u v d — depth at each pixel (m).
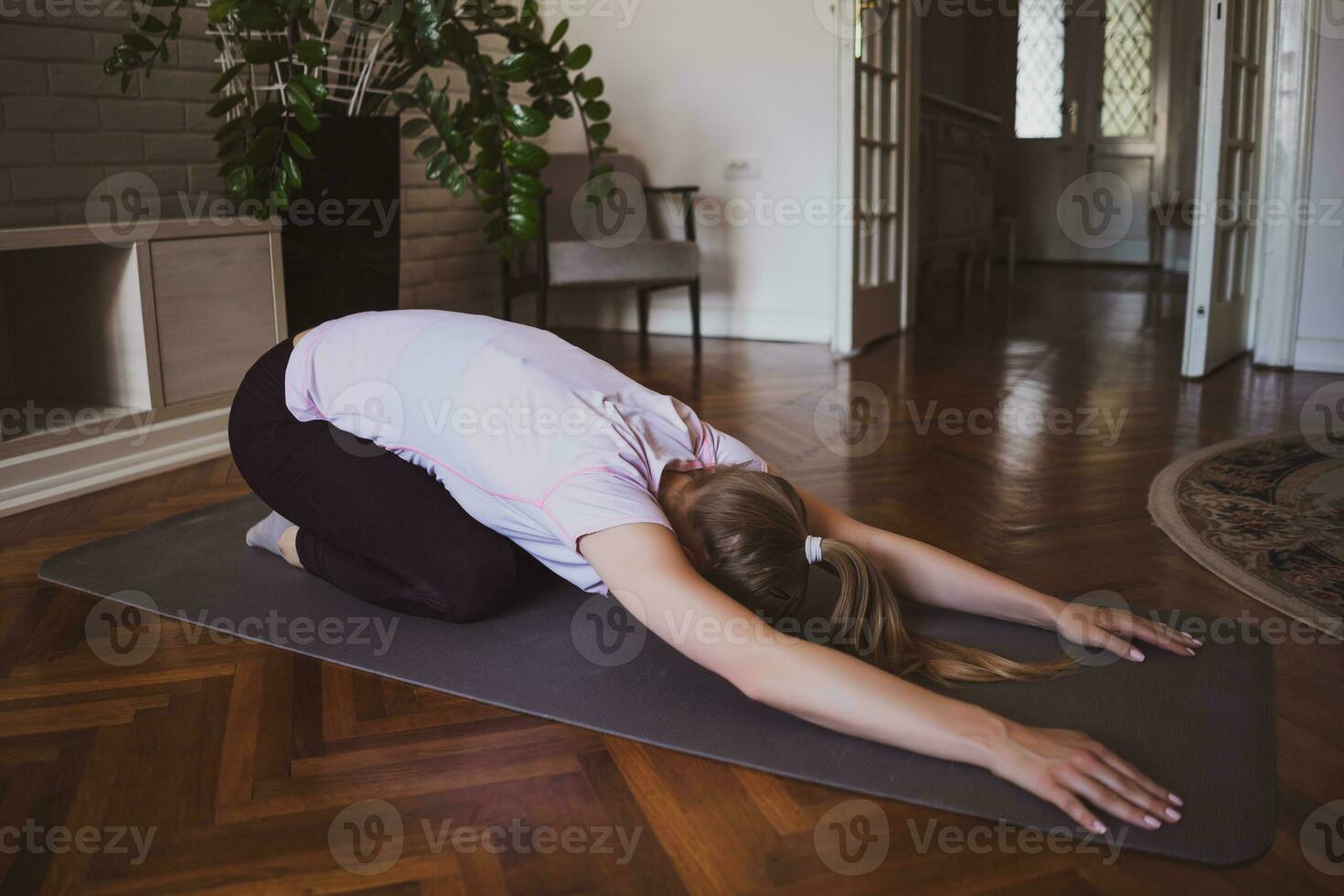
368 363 1.74
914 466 2.81
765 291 5.22
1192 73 8.46
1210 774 1.30
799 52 4.91
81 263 2.81
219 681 1.61
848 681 1.27
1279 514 2.36
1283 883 1.12
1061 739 1.25
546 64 3.59
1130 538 2.23
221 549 2.16
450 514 1.72
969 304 6.52
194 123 3.44
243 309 3.05
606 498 1.39
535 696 1.54
